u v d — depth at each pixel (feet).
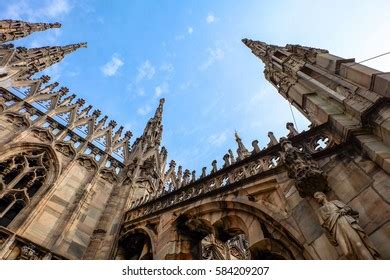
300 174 28.86
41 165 56.29
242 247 72.64
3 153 53.16
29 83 73.92
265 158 38.52
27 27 128.77
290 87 49.78
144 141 86.28
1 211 46.91
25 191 49.60
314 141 36.45
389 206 23.77
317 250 25.21
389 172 25.58
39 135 61.46
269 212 31.27
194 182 46.44
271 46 71.82
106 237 49.37
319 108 38.78
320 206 26.48
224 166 44.75
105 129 79.05
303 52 51.60
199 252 40.16
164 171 87.76
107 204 57.62
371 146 27.96
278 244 30.01
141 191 63.77
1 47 84.28
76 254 45.27
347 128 31.42
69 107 75.97
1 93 64.28
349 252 20.25
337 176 29.60
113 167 69.72
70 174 58.39
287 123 42.27
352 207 26.30
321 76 42.75
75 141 68.18
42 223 46.26
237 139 51.67
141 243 47.70
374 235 23.22
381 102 29.40
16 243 40.34
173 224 41.50
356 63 37.19
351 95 34.65
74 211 50.80
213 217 38.04
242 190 36.42
